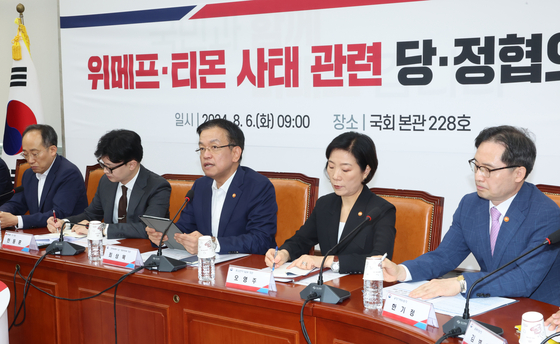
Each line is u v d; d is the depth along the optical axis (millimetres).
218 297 1778
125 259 2092
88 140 4543
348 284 1793
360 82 3508
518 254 1763
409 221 2396
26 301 2400
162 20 4148
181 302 1903
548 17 2963
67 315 2256
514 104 3094
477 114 3193
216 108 4020
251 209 2502
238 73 3912
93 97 4484
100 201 3078
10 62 5137
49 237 2633
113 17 4332
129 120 4355
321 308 1571
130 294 2047
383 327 1433
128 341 2080
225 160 2475
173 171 4238
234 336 1785
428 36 3281
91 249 2209
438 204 2375
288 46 3721
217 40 3965
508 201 1820
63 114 4617
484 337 1228
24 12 4938
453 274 3408
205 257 1854
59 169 3311
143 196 2861
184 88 4117
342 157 2133
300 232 2340
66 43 4539
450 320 1379
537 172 3076
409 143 3404
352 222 2170
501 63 3102
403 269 1835
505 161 1692
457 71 3223
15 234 2473
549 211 1754
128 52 4309
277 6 3730
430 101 3316
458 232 1988
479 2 3121
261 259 2195
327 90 3621
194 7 4020
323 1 3570
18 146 4602
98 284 2139
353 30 3498
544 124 3029
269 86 3811
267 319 1704
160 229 2266
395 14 3361
